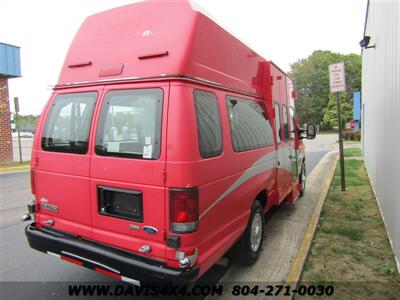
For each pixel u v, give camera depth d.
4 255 4.63
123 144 3.02
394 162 4.45
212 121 3.17
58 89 3.67
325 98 67.31
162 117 2.81
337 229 5.24
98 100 3.27
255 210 4.21
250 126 4.14
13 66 14.90
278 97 5.44
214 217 3.12
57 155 3.50
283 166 5.60
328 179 9.73
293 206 6.86
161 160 2.78
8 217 6.48
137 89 3.00
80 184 3.32
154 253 2.87
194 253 2.79
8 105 15.36
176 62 2.85
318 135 49.16
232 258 4.12
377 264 4.08
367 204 6.82
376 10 7.27
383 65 6.00
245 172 3.83
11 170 13.26
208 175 2.98
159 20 3.17
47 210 3.64
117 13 3.49
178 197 2.71
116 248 3.09
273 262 4.27
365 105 12.93
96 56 3.44
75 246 3.23
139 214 2.93
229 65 3.67
